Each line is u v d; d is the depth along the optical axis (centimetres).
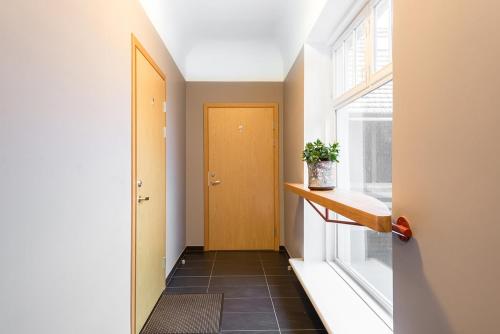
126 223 187
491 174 70
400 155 109
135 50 204
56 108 113
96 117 146
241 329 220
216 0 314
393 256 113
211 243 435
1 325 86
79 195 129
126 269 187
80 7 131
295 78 338
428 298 93
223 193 437
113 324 166
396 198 112
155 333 215
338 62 278
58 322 113
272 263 376
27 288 97
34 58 101
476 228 75
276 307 255
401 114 108
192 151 438
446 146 85
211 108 439
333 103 280
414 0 100
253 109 439
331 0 213
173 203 339
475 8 74
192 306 256
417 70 99
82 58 133
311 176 222
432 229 91
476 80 74
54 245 111
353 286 220
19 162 94
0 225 86
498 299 68
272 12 338
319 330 219
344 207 133
